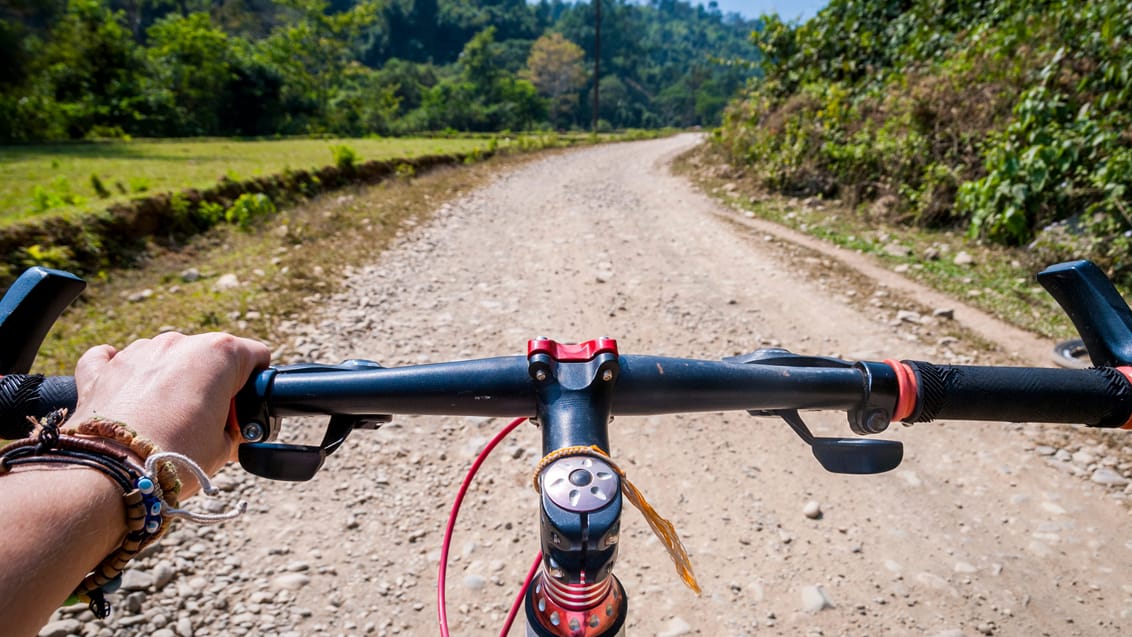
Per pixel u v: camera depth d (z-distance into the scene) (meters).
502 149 22.56
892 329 5.68
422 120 82.06
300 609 2.84
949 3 13.88
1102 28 8.64
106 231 7.29
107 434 0.67
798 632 2.74
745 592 2.95
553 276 7.08
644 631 2.75
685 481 3.71
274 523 3.34
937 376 0.92
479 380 0.88
